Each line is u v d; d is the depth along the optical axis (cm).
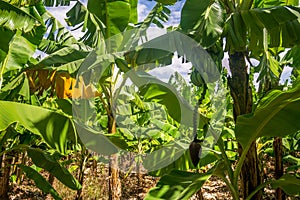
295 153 782
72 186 289
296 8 230
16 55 312
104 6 340
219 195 726
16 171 716
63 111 363
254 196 250
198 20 253
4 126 231
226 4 266
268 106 197
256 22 223
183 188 198
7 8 216
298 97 191
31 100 411
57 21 426
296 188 240
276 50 361
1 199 561
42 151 300
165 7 385
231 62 260
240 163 242
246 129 221
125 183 858
